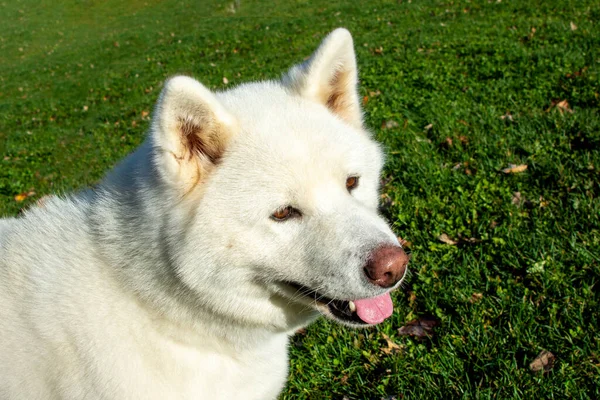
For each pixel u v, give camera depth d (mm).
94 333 728
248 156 738
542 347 893
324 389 911
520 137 1452
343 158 761
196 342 761
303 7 6133
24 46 7062
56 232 784
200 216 723
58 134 3092
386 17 4590
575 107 1569
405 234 1146
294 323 807
